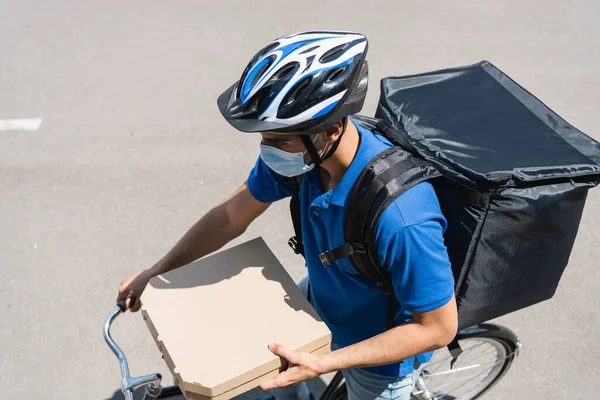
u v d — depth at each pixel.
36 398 3.34
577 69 5.38
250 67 1.80
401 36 5.67
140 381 2.01
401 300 1.82
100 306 3.73
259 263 2.09
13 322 3.65
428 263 1.73
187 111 4.94
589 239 4.07
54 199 4.30
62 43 5.58
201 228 2.26
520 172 1.86
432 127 2.14
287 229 4.15
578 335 3.61
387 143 1.91
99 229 4.13
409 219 1.72
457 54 5.50
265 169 2.07
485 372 3.15
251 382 1.78
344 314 2.17
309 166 1.82
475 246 1.91
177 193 4.34
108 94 5.08
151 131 4.76
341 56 1.71
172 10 5.97
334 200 1.81
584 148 2.04
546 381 3.42
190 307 1.94
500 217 1.88
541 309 3.73
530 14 5.96
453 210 1.93
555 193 1.89
